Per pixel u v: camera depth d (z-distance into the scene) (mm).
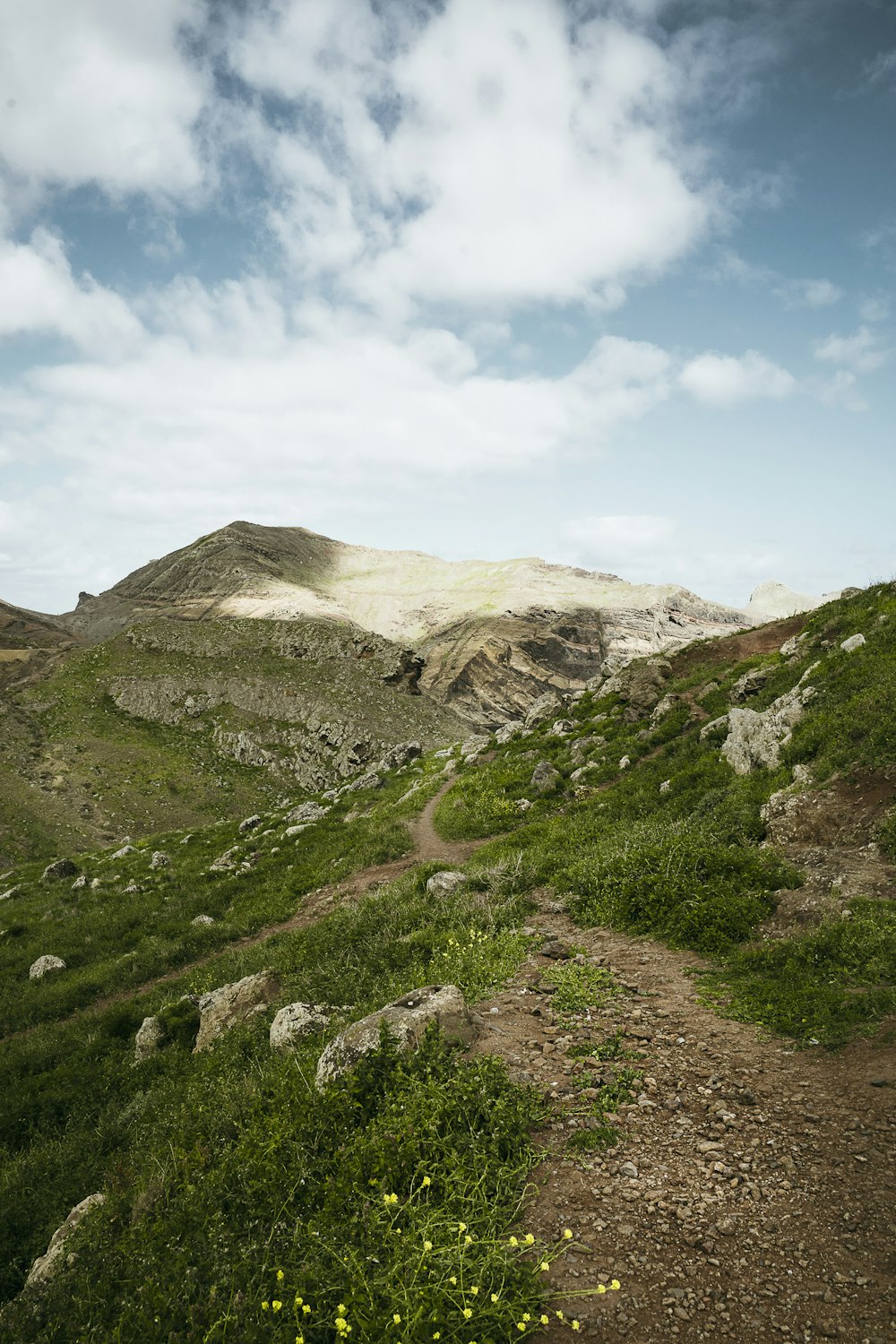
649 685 30859
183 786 98375
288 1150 5344
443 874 15859
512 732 37531
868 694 14406
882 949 7762
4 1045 15219
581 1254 4105
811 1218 4227
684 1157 5012
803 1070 6070
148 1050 13117
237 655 140750
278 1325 3770
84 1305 4969
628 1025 7438
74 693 121750
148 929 22203
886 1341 3311
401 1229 4148
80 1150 9977
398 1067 5945
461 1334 3479
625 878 12391
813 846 11453
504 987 8953
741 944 9500
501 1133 5090
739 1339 3451
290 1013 9758
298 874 24031
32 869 40438
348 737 112750
